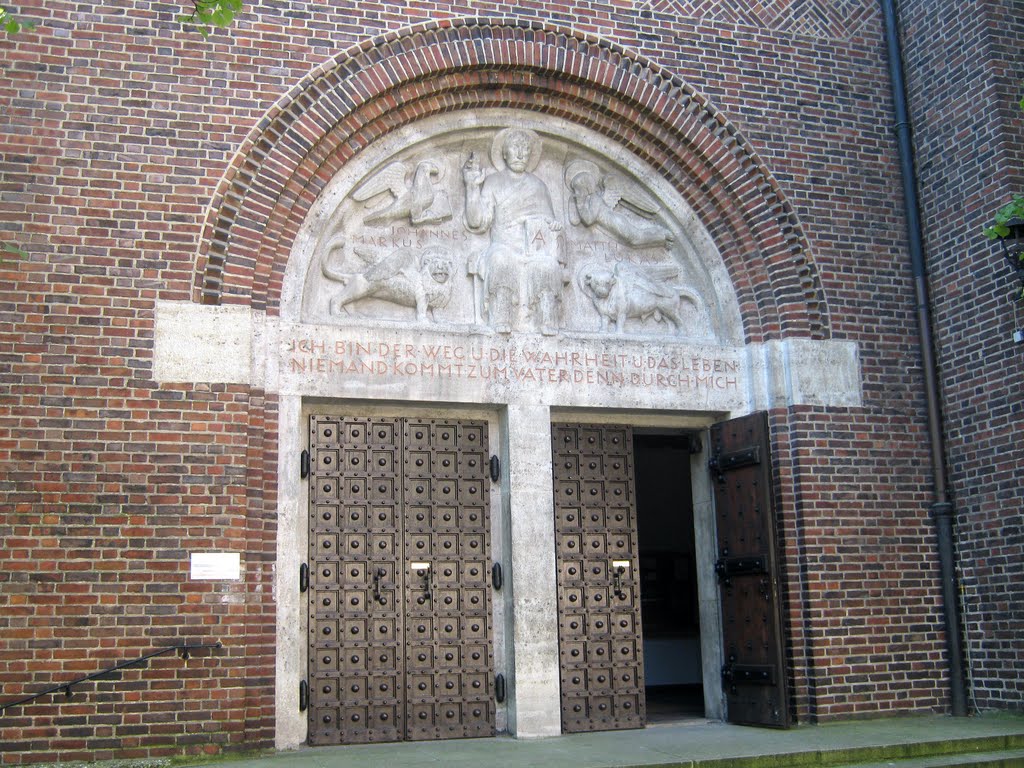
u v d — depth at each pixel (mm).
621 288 12320
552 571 11297
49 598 9492
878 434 12320
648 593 18094
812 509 11891
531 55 11898
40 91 10336
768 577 11430
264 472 10500
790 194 12586
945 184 12680
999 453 11812
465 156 12242
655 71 12391
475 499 11477
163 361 10156
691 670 17000
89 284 10117
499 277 11750
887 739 10156
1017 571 11539
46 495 9664
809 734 10695
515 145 12219
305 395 10820
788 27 13031
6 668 9289
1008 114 12062
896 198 13023
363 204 11688
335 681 10664
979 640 11945
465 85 11828
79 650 9477
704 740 10477
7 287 9922
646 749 9969
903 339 12672
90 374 9969
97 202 10281
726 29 12758
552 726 10992
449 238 11961
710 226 12586
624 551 11859
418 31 11586
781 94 12812
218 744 9633
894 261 12844
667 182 12633
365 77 11305
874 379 12453
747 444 11867
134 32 10688
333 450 11141
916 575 12117
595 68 12125
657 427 12531
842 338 12438
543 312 11836
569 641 11453
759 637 11508
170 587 9789
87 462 9812
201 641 9773
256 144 10828
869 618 11844
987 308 12047
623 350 12023
